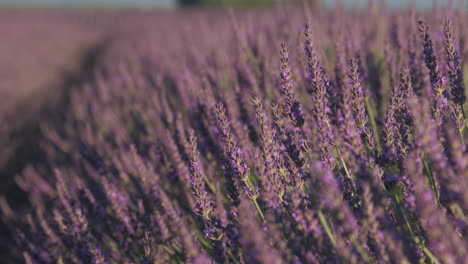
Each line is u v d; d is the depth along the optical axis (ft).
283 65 8.70
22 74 41.24
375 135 10.89
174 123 14.19
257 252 4.89
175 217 10.16
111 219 12.06
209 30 32.27
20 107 31.48
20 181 17.33
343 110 8.17
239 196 8.32
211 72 15.79
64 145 20.72
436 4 15.48
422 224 6.68
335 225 6.57
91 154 16.19
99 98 25.99
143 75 28.22
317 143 8.46
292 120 8.73
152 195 11.25
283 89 8.78
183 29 40.32
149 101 19.35
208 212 8.42
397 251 6.15
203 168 11.14
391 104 8.45
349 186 7.65
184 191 11.48
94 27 90.27
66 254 11.16
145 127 17.87
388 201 7.54
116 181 13.04
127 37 57.93
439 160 5.79
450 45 8.85
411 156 7.04
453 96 8.82
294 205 6.81
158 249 9.79
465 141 6.72
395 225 7.23
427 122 6.02
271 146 8.12
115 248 11.18
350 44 13.64
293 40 16.79
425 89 10.43
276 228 6.77
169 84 22.94
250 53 17.06
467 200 5.47
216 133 11.29
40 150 22.56
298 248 6.64
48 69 44.88
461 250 4.98
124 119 22.65
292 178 8.20
